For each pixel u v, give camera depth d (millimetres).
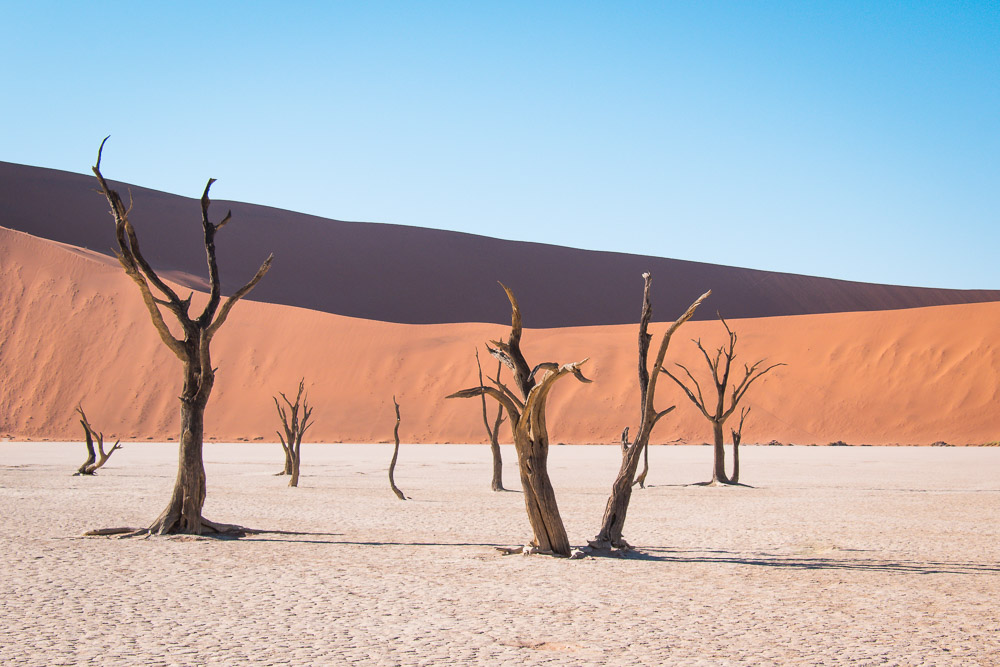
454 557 14953
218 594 11500
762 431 80938
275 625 9750
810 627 9852
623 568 13953
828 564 14539
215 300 17969
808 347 91188
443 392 85438
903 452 65438
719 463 33344
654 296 151500
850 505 25391
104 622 9805
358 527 19531
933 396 83188
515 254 154375
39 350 89938
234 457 54844
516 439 15258
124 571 13156
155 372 87312
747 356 90375
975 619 10320
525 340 92812
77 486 30375
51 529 18156
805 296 159375
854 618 10344
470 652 8609
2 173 140250
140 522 19578
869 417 82312
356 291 139625
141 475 36719
